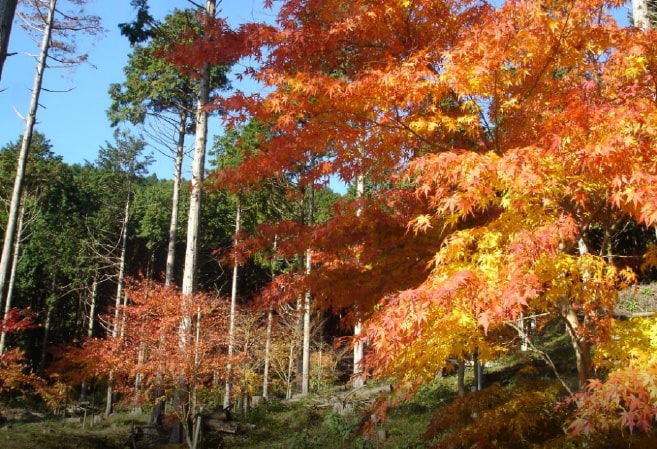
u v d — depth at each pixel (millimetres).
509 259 3385
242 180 5699
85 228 34656
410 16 5074
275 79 4957
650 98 4184
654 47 4250
